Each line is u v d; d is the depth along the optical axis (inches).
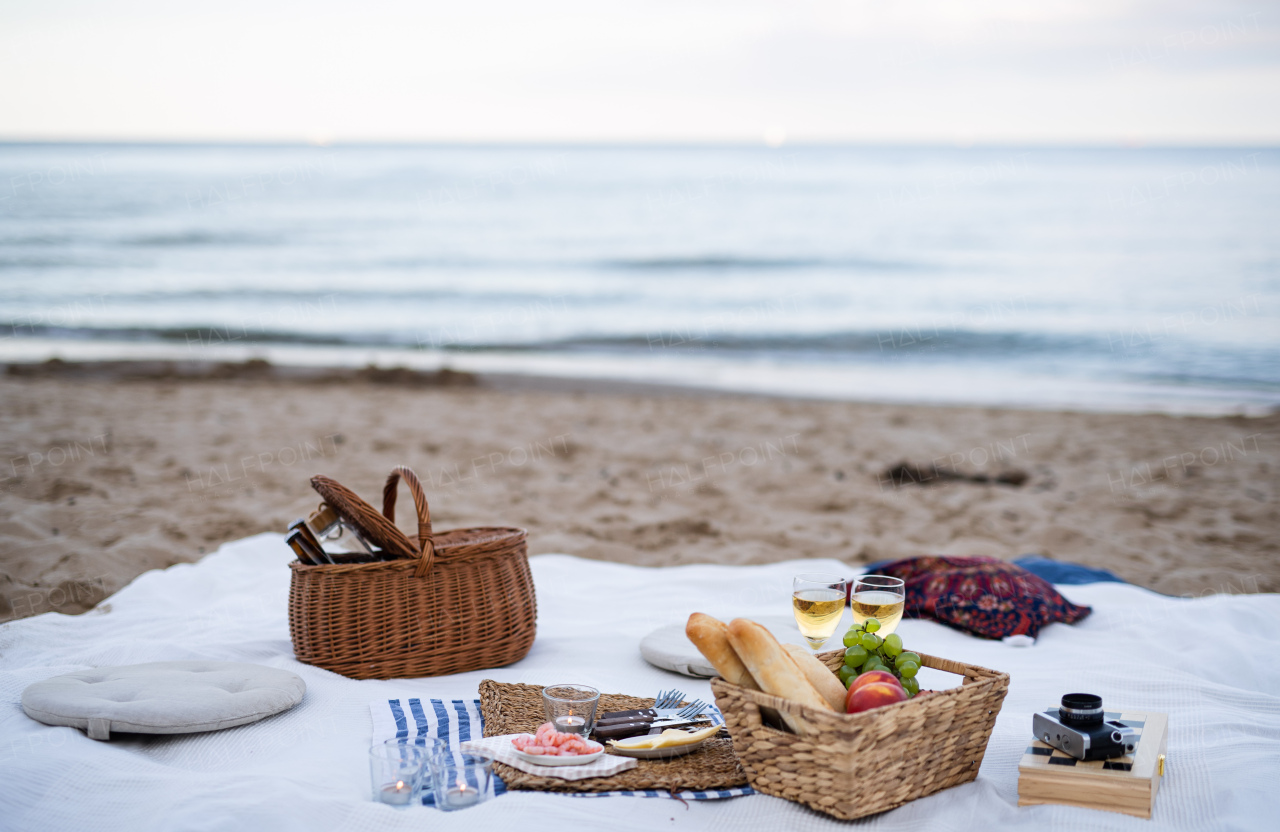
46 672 136.3
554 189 2202.3
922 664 116.8
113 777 103.7
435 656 141.9
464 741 116.1
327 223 1434.5
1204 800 103.5
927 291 938.1
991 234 1358.3
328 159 4355.3
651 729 117.6
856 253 1209.4
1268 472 351.9
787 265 1120.8
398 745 100.9
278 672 130.0
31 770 104.0
